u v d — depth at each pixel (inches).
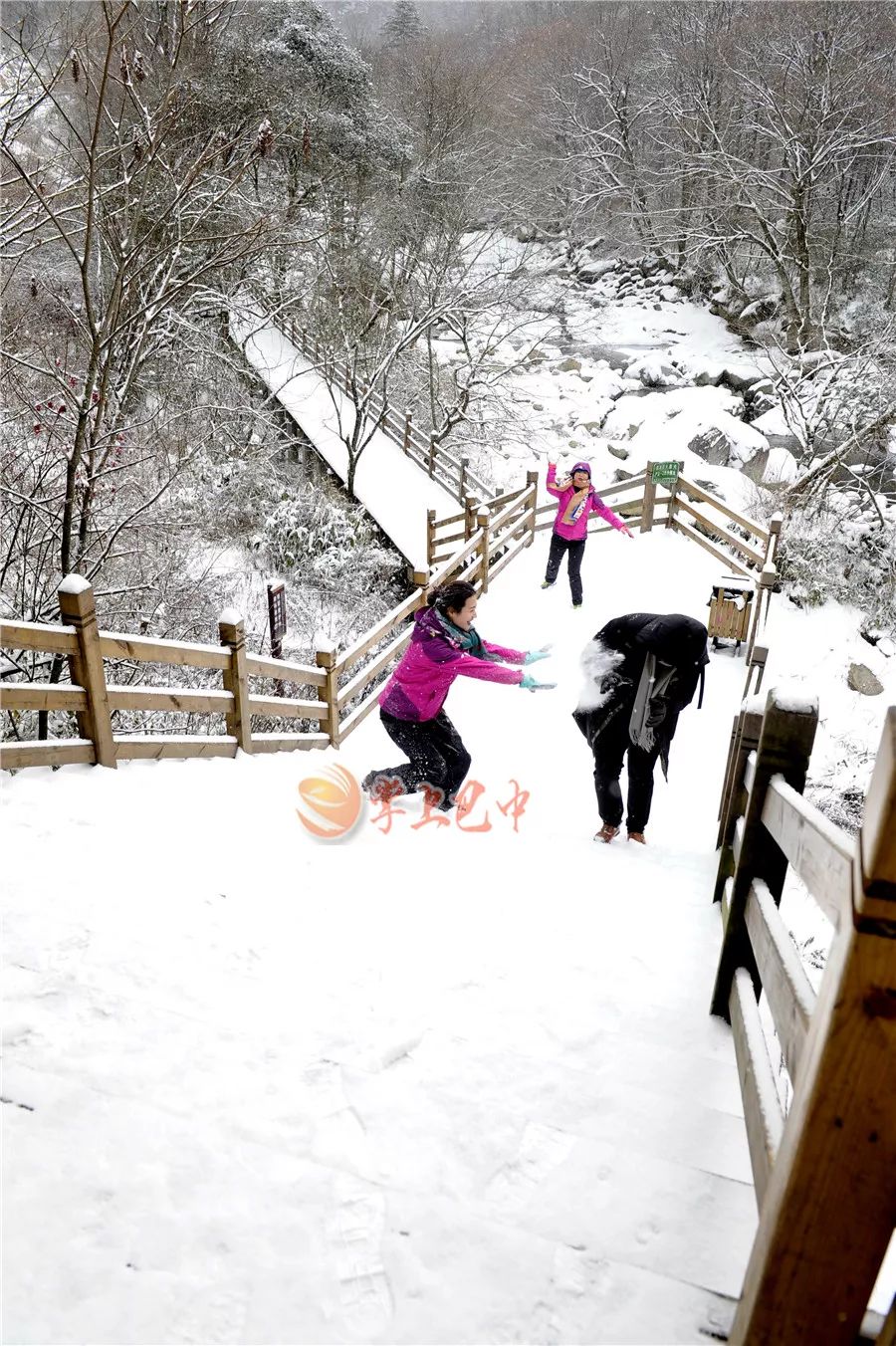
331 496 607.2
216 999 99.3
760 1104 66.4
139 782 167.0
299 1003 99.3
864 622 464.4
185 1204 71.0
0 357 319.0
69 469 262.8
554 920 131.8
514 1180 74.0
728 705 310.8
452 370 838.5
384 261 735.1
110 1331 61.7
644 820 183.2
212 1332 61.6
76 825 142.7
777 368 751.7
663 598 391.9
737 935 96.6
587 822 213.5
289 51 798.5
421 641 176.1
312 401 744.3
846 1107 43.9
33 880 123.7
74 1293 64.3
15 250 366.3
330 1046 90.9
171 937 111.7
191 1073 85.7
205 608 387.9
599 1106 84.0
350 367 658.8
